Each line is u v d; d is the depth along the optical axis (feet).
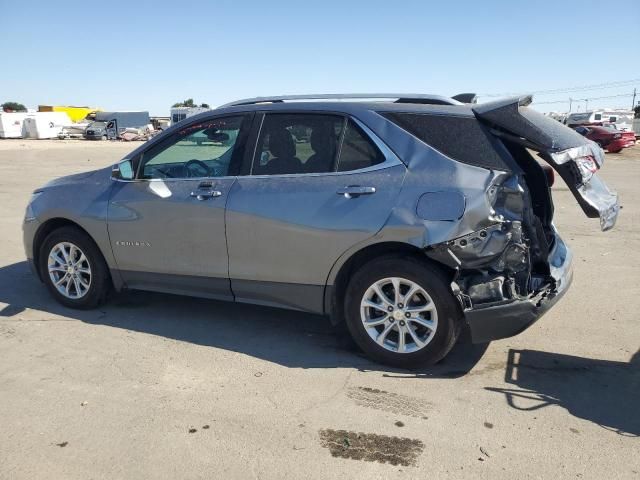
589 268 22.45
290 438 10.67
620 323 16.62
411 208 12.80
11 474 9.59
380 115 13.79
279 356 14.39
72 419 11.29
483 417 11.48
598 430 11.04
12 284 20.25
